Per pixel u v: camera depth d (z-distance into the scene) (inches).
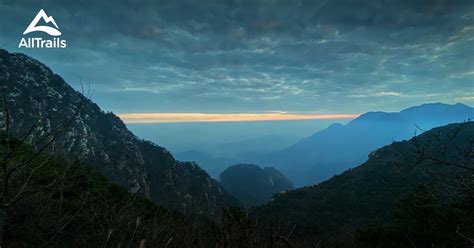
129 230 201.0
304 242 132.6
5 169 124.5
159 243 176.6
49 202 198.8
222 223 143.6
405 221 450.0
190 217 172.4
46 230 195.0
